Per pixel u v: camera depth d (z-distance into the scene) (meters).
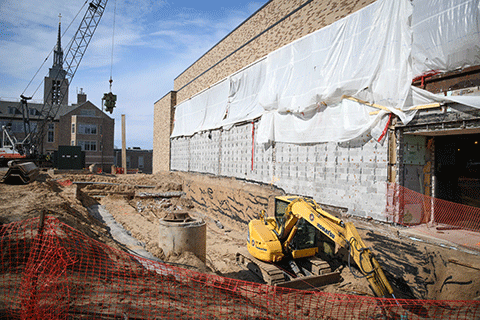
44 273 4.25
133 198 22.84
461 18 7.43
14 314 3.60
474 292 6.68
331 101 11.20
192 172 25.50
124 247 8.41
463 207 8.99
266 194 14.81
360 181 10.12
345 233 6.95
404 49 8.84
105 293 4.56
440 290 7.38
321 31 11.73
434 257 7.71
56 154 37.16
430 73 8.27
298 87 12.82
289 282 8.07
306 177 12.54
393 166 9.21
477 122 7.29
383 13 9.38
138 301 4.56
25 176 13.28
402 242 8.58
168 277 5.96
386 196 9.26
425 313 6.30
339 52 10.86
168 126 31.62
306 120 12.59
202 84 24.78
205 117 23.16
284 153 13.90
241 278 9.40
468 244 7.43
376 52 9.51
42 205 8.62
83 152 35.03
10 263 4.59
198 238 8.14
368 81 9.66
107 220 14.17
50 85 56.19
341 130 10.67
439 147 9.96
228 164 19.33
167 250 8.03
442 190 9.90
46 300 3.92
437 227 9.02
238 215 17.25
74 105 56.81
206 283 6.04
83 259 5.32
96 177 25.22
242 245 13.76
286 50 13.81
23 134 50.50
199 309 4.78
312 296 7.55
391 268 8.78
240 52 19.00
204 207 21.66
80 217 10.16
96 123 51.72
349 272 9.52
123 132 41.03
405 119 8.61
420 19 8.40
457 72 7.68
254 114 16.28
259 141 15.42
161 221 8.30
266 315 5.37
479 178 8.97
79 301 4.12
